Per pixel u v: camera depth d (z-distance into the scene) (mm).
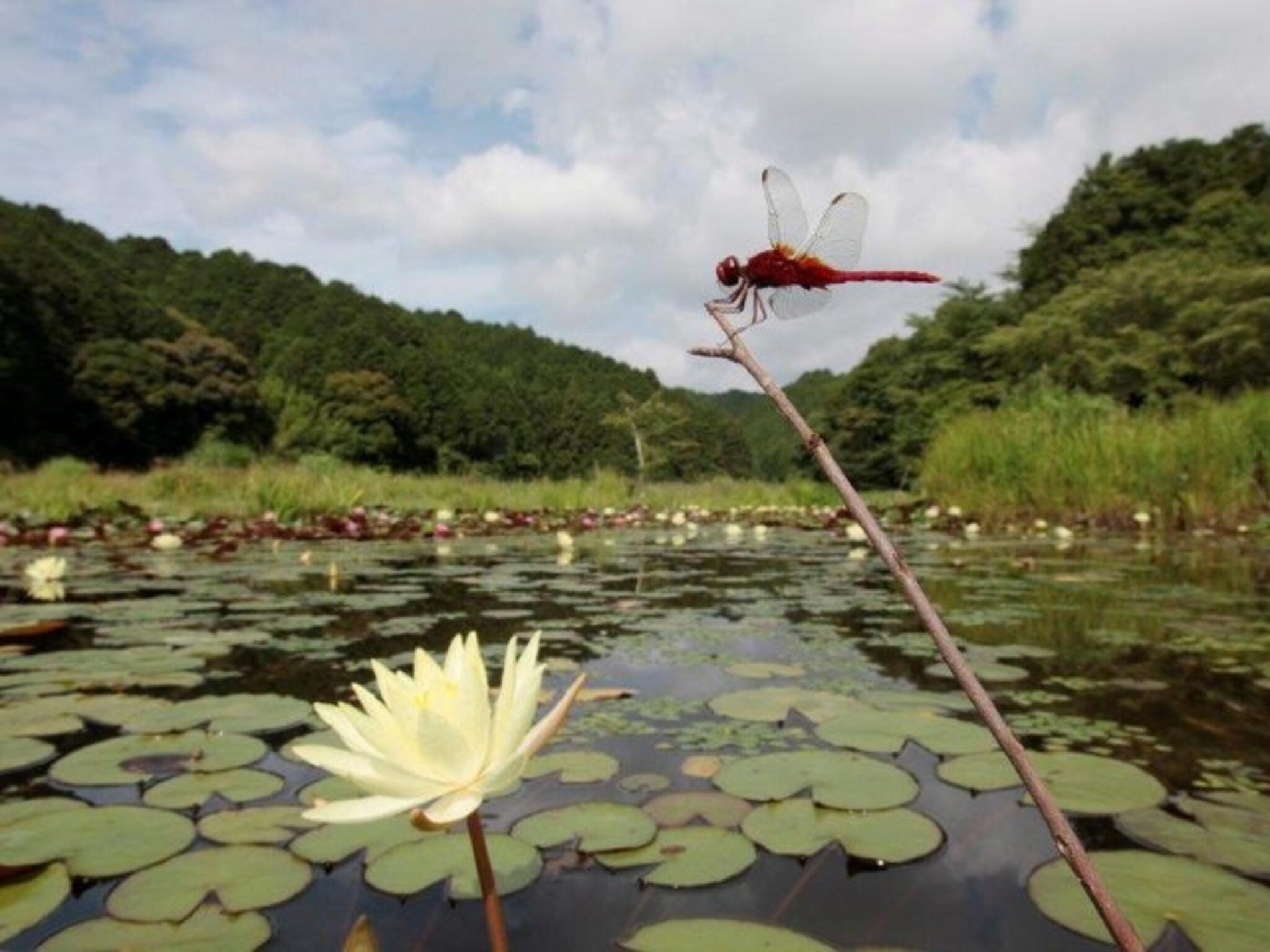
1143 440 10727
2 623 3885
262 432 44188
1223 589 5008
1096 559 6918
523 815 1755
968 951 1219
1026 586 5203
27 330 34906
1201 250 28094
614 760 2076
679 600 4816
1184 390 21766
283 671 3018
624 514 15227
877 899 1379
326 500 13258
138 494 14078
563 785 1922
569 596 4973
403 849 1591
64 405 36375
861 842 1591
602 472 20188
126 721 2396
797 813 1730
